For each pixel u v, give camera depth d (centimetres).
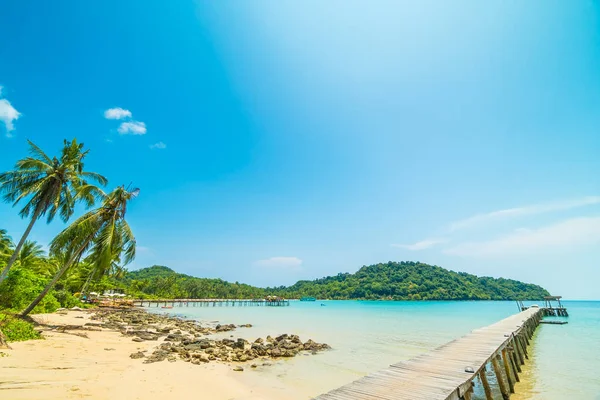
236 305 10075
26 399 794
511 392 1213
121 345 1753
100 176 2308
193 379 1182
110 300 5809
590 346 2344
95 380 1014
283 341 2203
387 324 4003
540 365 1702
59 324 2303
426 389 727
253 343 2211
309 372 1478
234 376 1323
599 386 1296
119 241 2450
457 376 831
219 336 2581
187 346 1883
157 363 1383
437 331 3250
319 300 17450
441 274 15775
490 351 1151
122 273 4359
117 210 2412
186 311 6412
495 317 5241
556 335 3020
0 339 1343
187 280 12706
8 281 2319
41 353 1302
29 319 2080
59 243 2142
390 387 745
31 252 4425
